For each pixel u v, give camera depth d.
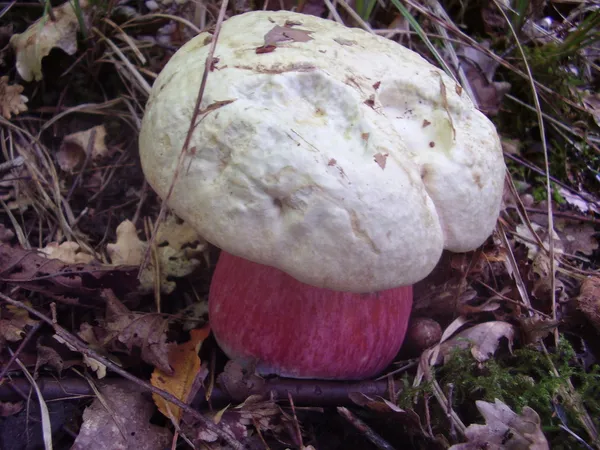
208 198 0.19
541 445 0.22
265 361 0.24
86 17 0.34
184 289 0.30
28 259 0.27
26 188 0.31
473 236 0.21
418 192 0.19
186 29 0.36
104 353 0.25
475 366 0.26
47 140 0.34
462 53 0.39
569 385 0.25
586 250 0.35
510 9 0.37
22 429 0.22
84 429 0.22
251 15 0.23
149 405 0.24
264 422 0.24
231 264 0.24
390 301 0.24
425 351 0.27
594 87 0.42
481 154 0.21
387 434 0.25
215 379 0.25
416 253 0.19
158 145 0.20
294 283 0.23
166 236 0.31
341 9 0.36
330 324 0.23
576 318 0.30
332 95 0.19
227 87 0.19
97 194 0.32
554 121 0.37
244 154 0.18
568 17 0.40
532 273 0.31
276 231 0.18
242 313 0.23
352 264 0.18
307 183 0.18
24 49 0.33
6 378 0.23
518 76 0.39
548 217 0.32
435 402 0.25
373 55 0.21
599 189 0.38
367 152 0.19
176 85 0.21
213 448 0.23
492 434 0.22
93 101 0.35
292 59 0.20
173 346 0.26
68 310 0.27
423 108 0.21
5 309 0.25
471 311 0.29
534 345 0.27
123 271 0.28
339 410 0.24
